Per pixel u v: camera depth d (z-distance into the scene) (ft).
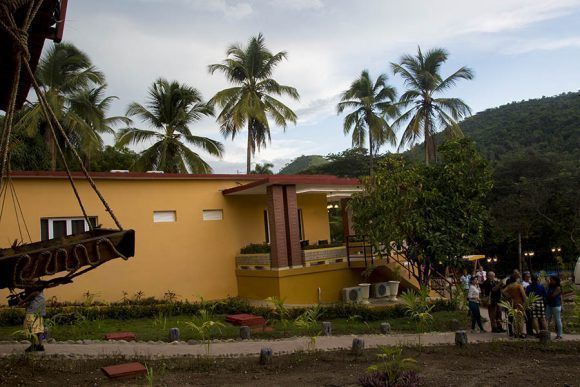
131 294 48.14
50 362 24.30
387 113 114.11
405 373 21.27
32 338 27.30
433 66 112.78
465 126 215.51
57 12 23.31
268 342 31.65
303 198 62.69
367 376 21.21
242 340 32.37
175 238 51.47
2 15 18.25
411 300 35.45
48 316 37.37
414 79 112.57
